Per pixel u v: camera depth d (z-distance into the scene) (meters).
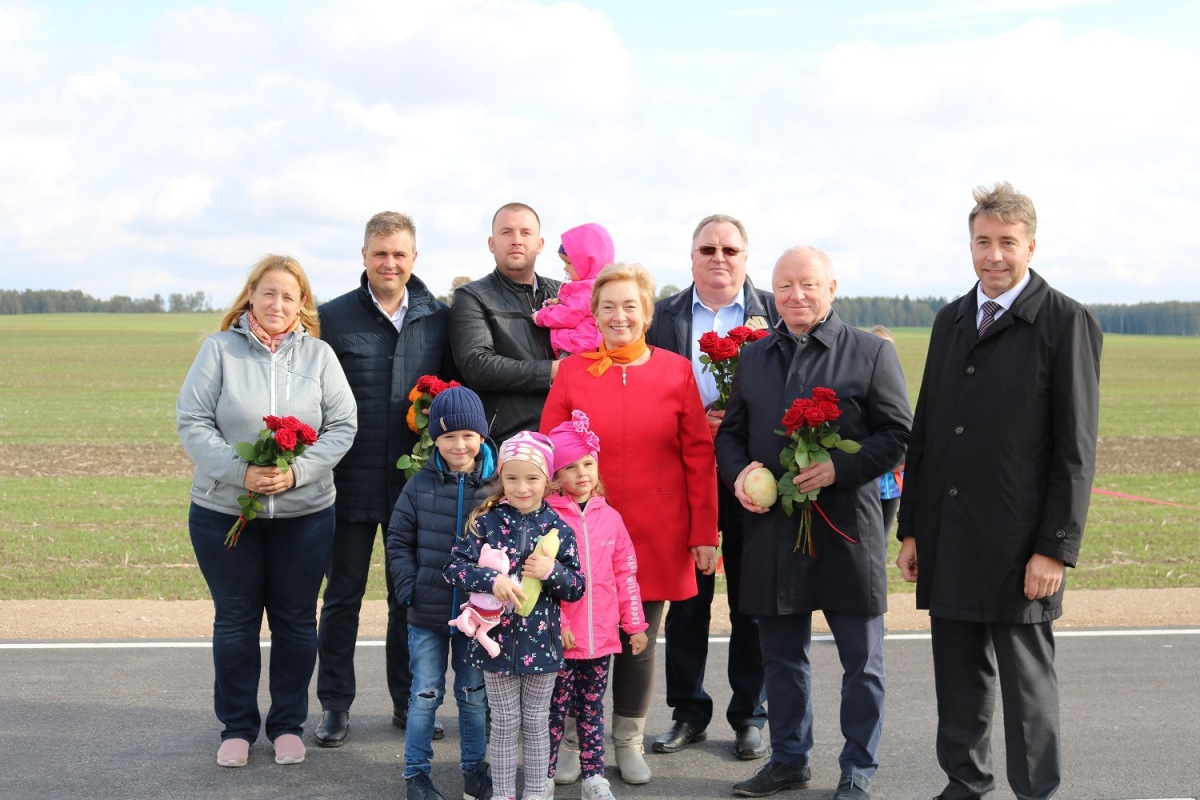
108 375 41.31
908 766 5.64
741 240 6.38
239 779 5.38
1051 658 4.82
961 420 4.85
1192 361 55.25
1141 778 5.39
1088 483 4.64
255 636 5.74
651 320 6.29
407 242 6.28
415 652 5.26
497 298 6.52
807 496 5.22
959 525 4.83
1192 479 18.77
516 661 4.91
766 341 5.66
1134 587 10.16
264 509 5.55
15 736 5.87
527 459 5.00
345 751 5.84
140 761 5.57
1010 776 4.80
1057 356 4.68
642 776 5.45
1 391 34.97
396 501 5.91
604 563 5.22
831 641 8.14
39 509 14.66
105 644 7.64
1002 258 4.70
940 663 5.04
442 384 5.90
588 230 6.44
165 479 18.09
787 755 5.34
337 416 5.86
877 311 112.81
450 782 5.48
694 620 6.00
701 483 5.71
